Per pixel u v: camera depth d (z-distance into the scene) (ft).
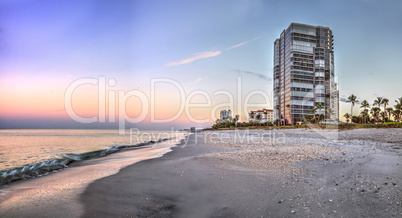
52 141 99.91
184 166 26.55
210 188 17.60
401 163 22.49
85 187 19.08
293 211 12.55
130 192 17.43
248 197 15.17
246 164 26.55
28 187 20.08
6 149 61.67
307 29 333.83
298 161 27.35
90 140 107.34
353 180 17.29
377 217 11.20
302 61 327.67
